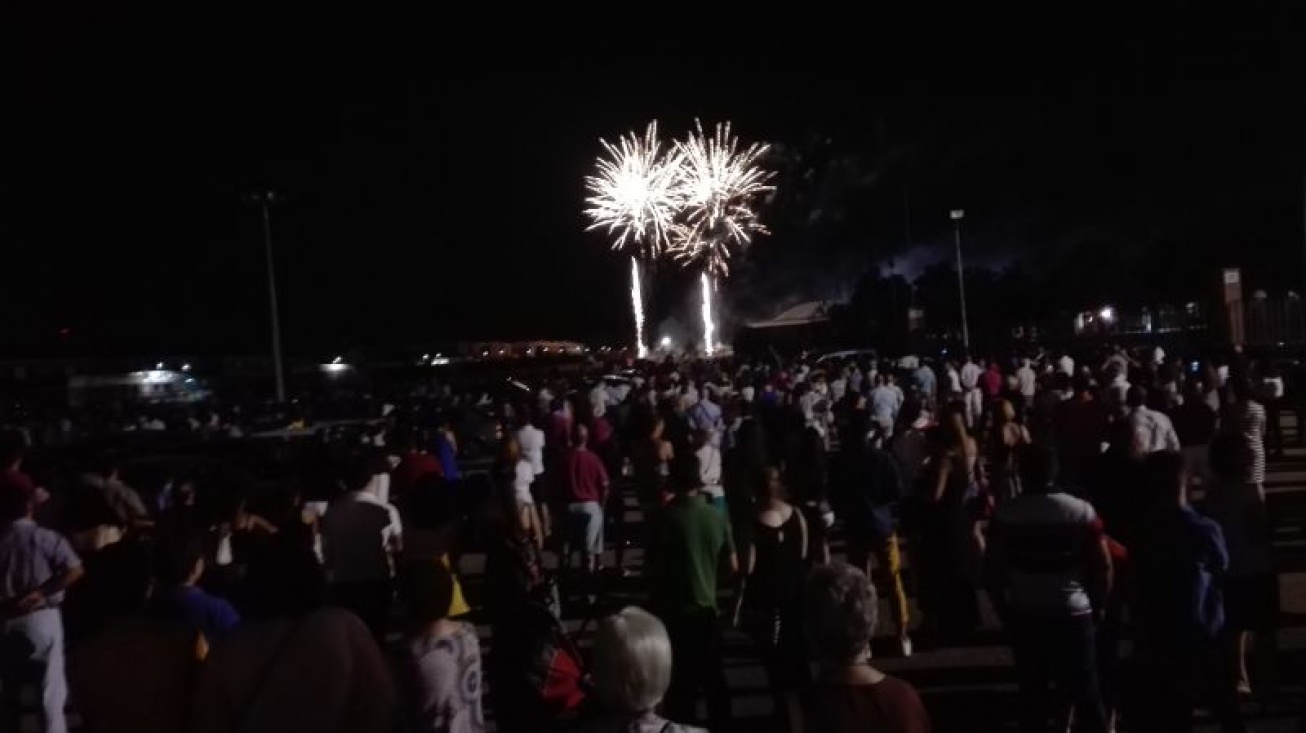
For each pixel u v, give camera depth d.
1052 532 6.38
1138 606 6.85
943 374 26.62
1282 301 31.25
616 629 3.60
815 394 22.34
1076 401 12.91
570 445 12.34
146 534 9.45
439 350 101.56
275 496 8.25
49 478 10.39
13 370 65.44
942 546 9.63
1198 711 7.77
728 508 9.45
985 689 8.62
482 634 11.19
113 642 4.48
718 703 7.18
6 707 7.04
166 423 32.00
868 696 3.85
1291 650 9.07
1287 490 17.14
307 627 4.14
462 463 29.69
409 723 5.04
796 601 7.64
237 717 4.07
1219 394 16.58
